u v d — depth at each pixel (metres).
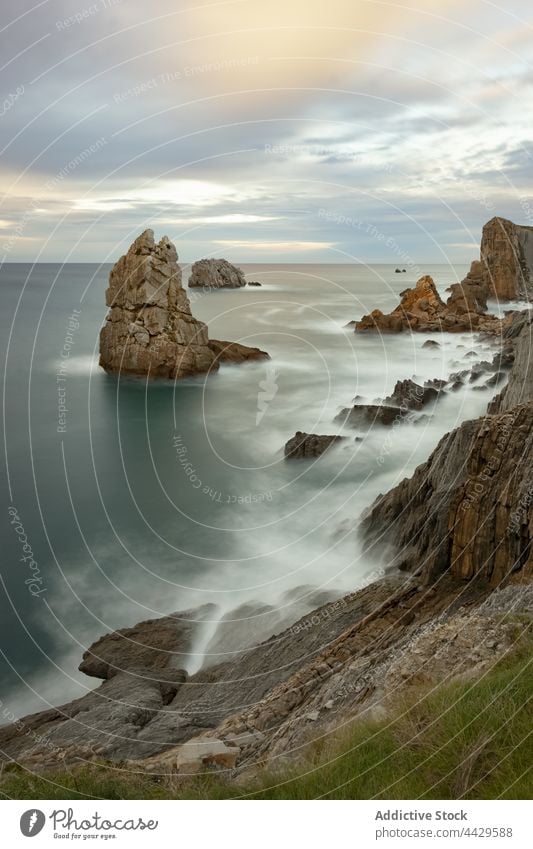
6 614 19.02
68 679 16.11
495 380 40.72
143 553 22.47
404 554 17.77
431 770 6.32
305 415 39.00
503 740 6.28
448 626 10.02
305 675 11.75
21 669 16.55
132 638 17.12
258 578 20.33
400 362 53.34
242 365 50.38
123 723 11.72
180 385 45.72
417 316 67.25
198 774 8.07
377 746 6.77
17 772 9.12
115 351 46.59
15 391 42.59
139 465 30.94
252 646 15.54
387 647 12.22
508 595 11.11
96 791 7.20
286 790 6.60
